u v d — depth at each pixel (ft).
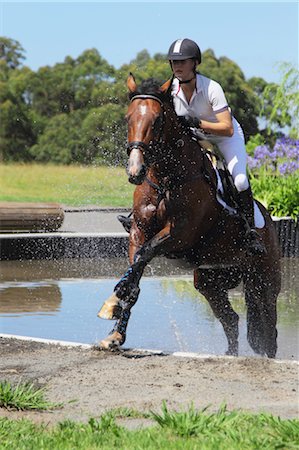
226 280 40.04
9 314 49.01
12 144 271.08
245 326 47.65
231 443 21.54
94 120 233.55
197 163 34.91
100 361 32.99
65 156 259.19
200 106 35.73
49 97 283.18
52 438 22.20
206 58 277.44
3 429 23.16
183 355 34.22
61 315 48.88
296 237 78.13
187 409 25.99
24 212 78.69
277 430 22.49
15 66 311.47
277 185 87.66
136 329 45.60
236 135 37.24
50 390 28.66
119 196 168.14
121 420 24.64
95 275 64.59
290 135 98.32
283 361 32.99
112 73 278.46
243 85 264.72
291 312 51.21
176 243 34.47
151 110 32.48
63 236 73.36
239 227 37.11
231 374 30.76
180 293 57.98
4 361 32.91
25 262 71.26
